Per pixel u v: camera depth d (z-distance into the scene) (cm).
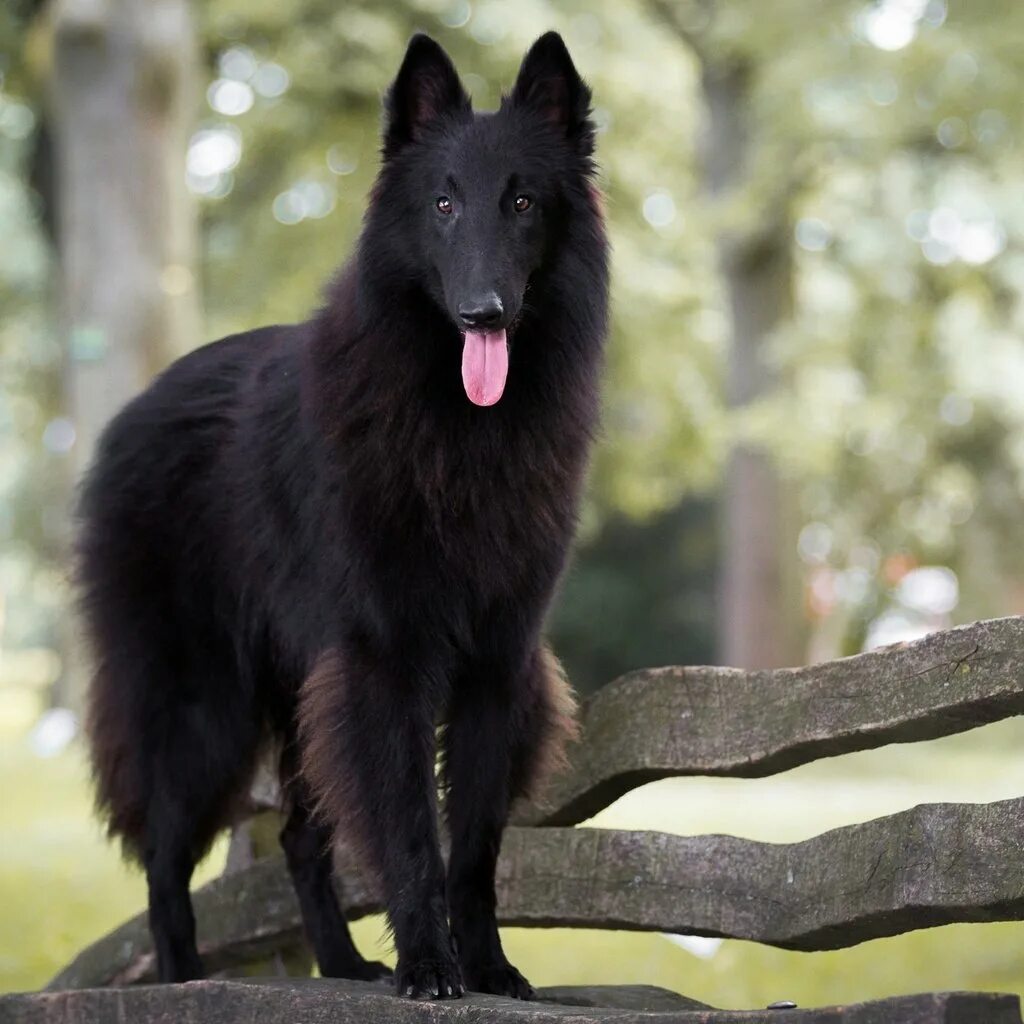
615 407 3164
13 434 4119
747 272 2728
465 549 592
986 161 2369
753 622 2770
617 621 4009
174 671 698
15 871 1388
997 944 1080
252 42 2842
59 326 2952
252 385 687
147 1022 537
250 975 776
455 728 618
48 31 2317
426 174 611
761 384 2723
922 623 3747
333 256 2814
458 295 580
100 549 722
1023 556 3091
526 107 626
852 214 2692
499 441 597
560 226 618
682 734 584
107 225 1866
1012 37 2116
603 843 589
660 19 2875
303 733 618
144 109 1872
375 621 595
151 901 695
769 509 2762
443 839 673
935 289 2709
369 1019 496
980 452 2873
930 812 450
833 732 505
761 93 2338
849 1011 389
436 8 2786
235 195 2981
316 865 693
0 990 971
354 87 2747
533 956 1078
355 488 595
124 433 729
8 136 3259
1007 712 451
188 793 693
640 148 3083
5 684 5778
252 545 664
